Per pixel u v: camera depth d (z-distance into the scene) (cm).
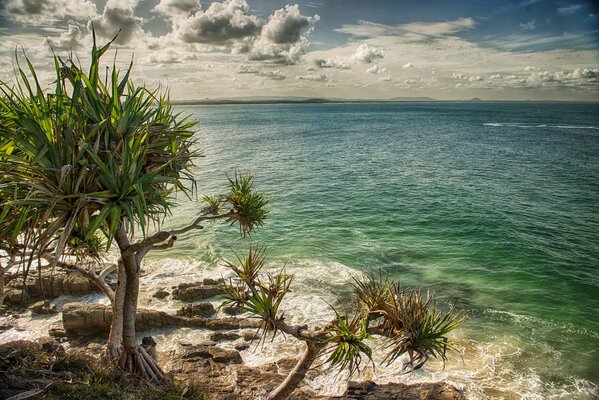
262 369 1190
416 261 2075
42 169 530
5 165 533
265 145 7050
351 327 579
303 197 3366
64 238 531
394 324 561
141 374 859
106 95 615
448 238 2405
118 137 606
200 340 1388
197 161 5191
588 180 4106
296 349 1332
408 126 11925
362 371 1209
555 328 1484
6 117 540
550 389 1169
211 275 1873
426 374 1212
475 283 1836
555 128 10769
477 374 1223
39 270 523
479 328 1477
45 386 707
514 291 1766
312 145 7088
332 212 2927
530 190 3653
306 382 1146
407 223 2681
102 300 1581
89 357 978
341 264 2002
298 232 2489
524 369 1252
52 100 575
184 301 1614
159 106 666
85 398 702
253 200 869
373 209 3006
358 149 6562
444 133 9481
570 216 2866
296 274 1870
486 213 2897
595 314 1584
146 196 612
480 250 2219
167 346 1355
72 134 560
